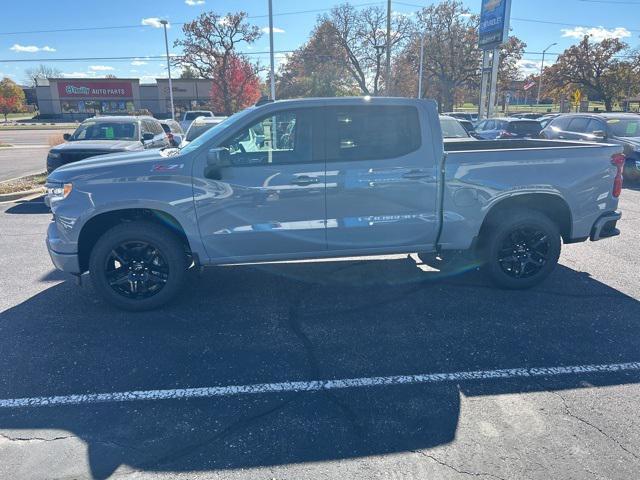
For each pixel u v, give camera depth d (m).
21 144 29.64
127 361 3.84
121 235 4.55
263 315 4.67
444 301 4.95
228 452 2.81
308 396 3.36
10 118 79.94
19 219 8.96
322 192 4.61
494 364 3.74
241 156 4.57
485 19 24.09
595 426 3.00
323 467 2.69
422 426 3.03
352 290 5.27
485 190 4.86
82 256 4.72
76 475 2.64
